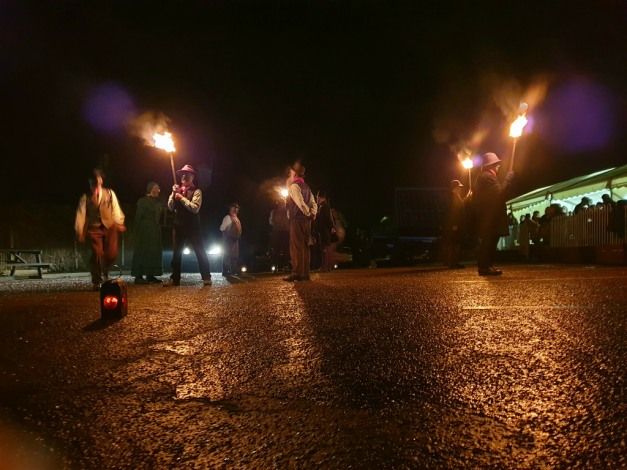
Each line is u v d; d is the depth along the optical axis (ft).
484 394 11.14
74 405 11.36
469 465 8.36
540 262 61.31
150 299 25.88
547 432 9.32
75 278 55.26
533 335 15.60
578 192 69.00
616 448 8.68
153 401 11.46
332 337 16.28
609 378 11.75
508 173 34.12
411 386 11.80
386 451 8.89
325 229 50.21
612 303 20.42
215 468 8.54
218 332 17.39
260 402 11.20
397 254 79.20
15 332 18.29
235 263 51.55
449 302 21.89
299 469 8.43
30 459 9.00
